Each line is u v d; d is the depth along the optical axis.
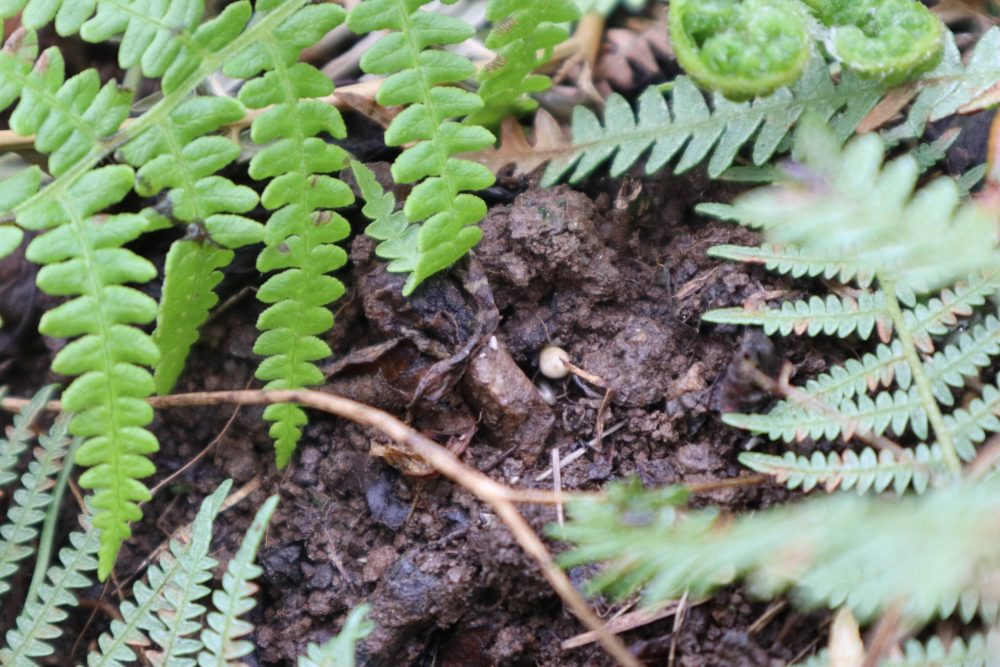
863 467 0.50
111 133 0.50
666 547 0.46
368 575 0.54
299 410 0.54
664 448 0.54
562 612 0.52
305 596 0.55
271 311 0.53
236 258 0.57
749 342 0.53
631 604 0.52
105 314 0.50
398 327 0.54
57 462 0.54
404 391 0.54
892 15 0.52
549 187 0.56
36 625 0.53
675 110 0.54
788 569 0.48
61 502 0.57
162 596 0.52
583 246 0.56
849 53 0.52
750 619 0.51
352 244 0.56
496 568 0.52
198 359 0.58
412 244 0.54
